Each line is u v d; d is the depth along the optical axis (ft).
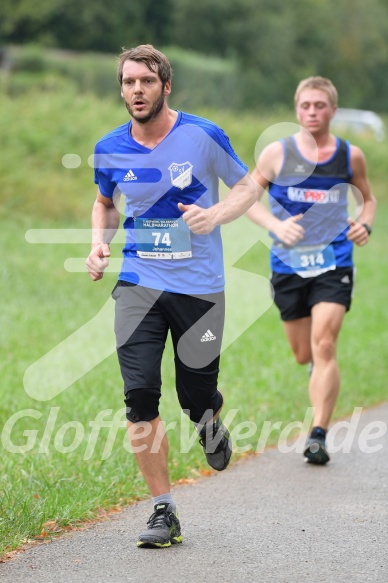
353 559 44.04
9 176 166.09
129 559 43.70
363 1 567.18
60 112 194.90
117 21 465.06
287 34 517.55
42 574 41.52
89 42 459.73
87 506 50.93
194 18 498.28
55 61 372.58
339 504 53.72
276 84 517.55
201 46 504.02
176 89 407.44
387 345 108.06
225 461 50.72
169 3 493.36
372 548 45.73
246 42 508.53
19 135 182.29
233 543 46.32
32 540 46.52
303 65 541.34
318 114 65.05
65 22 451.94
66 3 444.96
